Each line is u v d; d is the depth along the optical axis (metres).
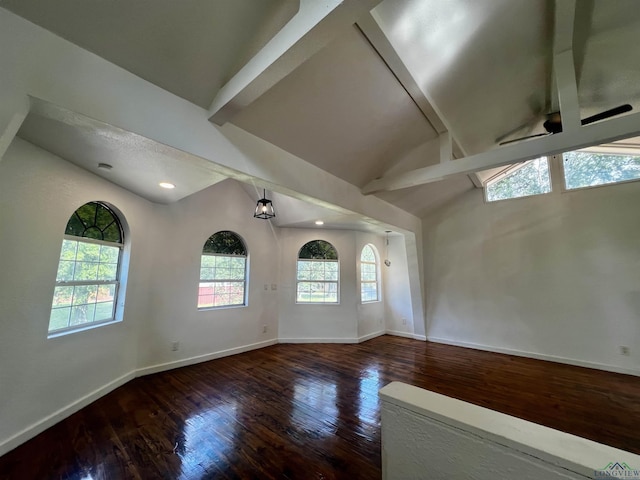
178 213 4.01
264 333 5.05
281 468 1.89
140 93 1.66
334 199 3.27
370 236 6.20
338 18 1.29
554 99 3.35
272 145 2.53
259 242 5.07
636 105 3.40
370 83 2.37
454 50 2.38
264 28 1.67
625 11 2.28
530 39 2.52
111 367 3.09
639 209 3.85
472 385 3.37
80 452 2.03
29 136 2.10
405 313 6.18
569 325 4.24
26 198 2.18
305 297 5.54
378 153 3.26
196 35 1.59
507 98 3.23
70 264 2.71
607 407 2.80
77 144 2.21
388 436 0.93
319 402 2.87
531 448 0.67
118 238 3.30
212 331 4.29
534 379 3.56
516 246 4.80
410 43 2.17
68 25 1.35
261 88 1.69
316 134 2.62
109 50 1.50
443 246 5.60
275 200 4.88
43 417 2.29
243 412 2.64
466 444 0.77
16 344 2.11
